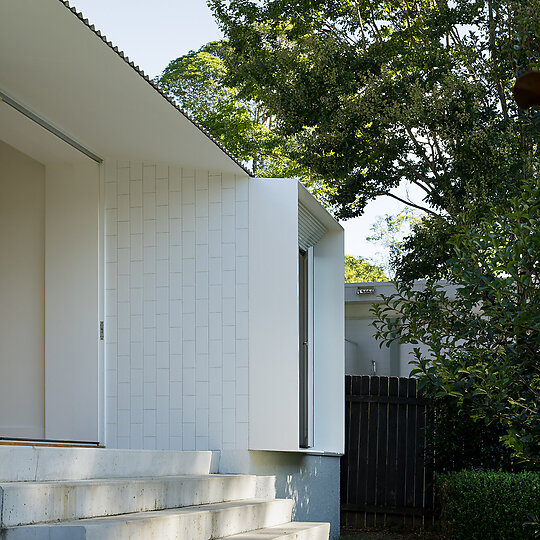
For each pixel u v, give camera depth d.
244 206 7.37
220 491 6.05
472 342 4.55
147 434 7.29
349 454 11.75
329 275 10.25
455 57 13.05
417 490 11.45
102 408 7.38
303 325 9.60
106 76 5.60
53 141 7.11
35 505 3.76
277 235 7.29
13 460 4.17
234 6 14.19
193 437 7.21
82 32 4.86
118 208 7.58
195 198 7.45
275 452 7.82
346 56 13.05
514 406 4.13
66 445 7.00
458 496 8.70
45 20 4.76
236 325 7.26
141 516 4.32
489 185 10.84
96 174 7.64
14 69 5.76
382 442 11.69
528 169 7.66
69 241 7.61
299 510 8.56
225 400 7.20
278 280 7.23
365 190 12.98
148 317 7.41
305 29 14.51
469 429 10.28
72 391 7.43
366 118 12.42
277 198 7.34
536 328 3.89
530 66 5.37
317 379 10.09
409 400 11.61
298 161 12.99
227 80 14.74
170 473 5.98
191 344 7.31
